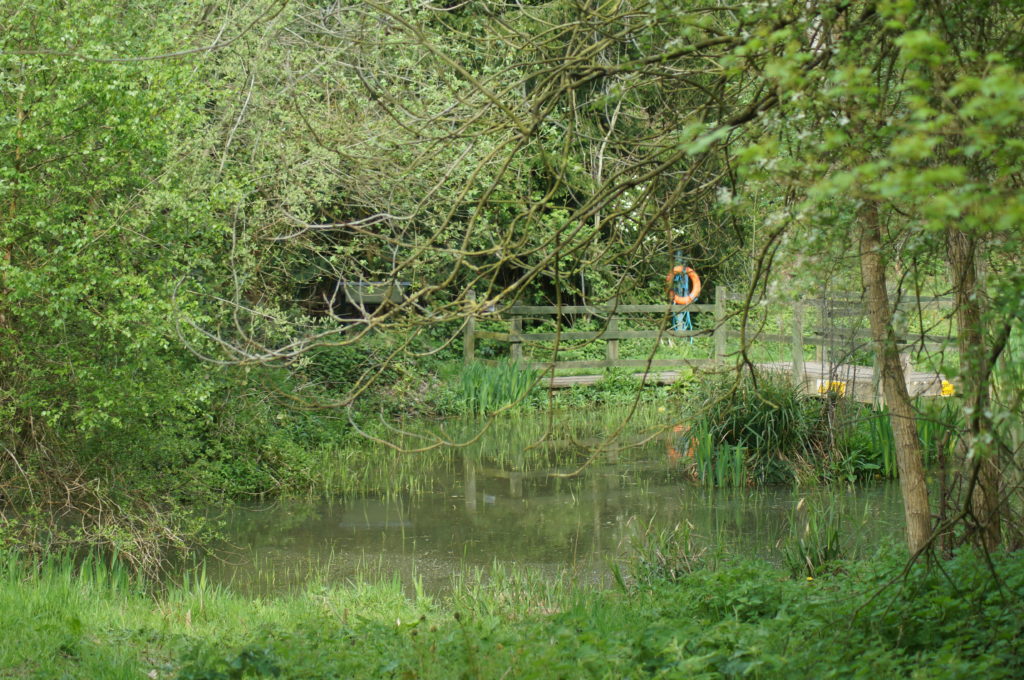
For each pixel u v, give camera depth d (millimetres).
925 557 9352
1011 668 7430
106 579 13414
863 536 15133
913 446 10758
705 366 26969
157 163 14609
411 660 8656
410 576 14289
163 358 15039
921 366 22391
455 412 29156
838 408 20188
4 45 12797
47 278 12922
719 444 20625
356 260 20328
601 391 31141
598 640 8562
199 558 15383
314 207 19422
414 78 15203
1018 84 3803
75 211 13797
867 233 9188
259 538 16609
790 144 7004
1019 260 7285
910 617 8648
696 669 7766
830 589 10773
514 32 8703
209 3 15930
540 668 7719
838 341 19047
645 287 31938
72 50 12711
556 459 23219
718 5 8242
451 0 16672
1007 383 6164
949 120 4164
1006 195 4254
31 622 10148
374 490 20359
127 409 14234
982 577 9078
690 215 10094
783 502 18344
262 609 12047
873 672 7504
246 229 16641
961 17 6383
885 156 6176
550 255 7848
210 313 17047
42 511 14859
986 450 5621
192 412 16234
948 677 7141
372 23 15336
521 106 9922
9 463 14695
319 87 16469
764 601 10609
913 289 9344
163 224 14281
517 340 31312
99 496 14648
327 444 23734
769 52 5887
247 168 16453
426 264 18234
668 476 21109
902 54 4512
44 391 14680
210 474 18594
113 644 9844
